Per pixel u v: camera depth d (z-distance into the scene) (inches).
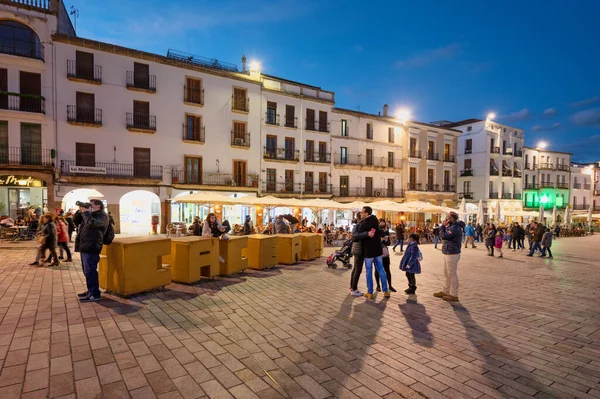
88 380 139.1
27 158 842.2
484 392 140.6
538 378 154.1
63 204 871.1
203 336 190.2
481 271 470.6
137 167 979.3
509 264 552.7
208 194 816.9
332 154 1358.3
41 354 161.8
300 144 1280.8
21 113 820.0
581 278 425.7
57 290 283.3
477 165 1791.3
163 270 289.9
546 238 662.5
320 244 545.6
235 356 165.9
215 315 228.1
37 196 900.0
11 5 822.5
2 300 251.8
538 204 2069.4
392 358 170.2
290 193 1230.9
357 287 330.6
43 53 857.5
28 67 842.2
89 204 256.8
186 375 145.8
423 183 1611.7
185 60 1096.2
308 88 1321.4
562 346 193.2
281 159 1224.2
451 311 257.4
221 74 1107.9
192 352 168.9
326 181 1346.0
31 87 850.1
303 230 796.6
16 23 836.6
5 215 822.5
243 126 1163.3
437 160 1657.2
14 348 167.8
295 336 195.2
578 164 2509.8
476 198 1784.0
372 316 238.5
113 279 268.2
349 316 236.8
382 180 1493.6
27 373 143.3
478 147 1791.3
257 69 1210.0
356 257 299.1
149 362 156.6
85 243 247.8
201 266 327.9
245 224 812.6
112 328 197.8
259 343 183.2
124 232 956.6
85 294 258.4
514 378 153.4
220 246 361.1
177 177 1016.9
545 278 421.4
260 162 1187.9
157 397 128.5
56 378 139.9
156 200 1026.7
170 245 295.7
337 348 180.1
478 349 185.3
